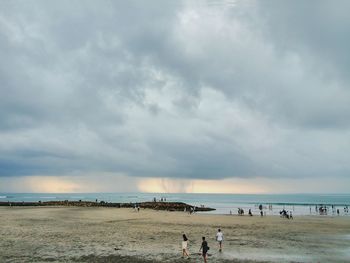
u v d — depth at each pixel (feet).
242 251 87.35
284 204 527.81
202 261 74.38
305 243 101.86
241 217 210.18
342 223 168.86
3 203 362.94
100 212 243.40
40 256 77.77
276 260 76.79
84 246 91.61
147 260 74.84
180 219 187.42
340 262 75.36
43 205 353.92
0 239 102.27
